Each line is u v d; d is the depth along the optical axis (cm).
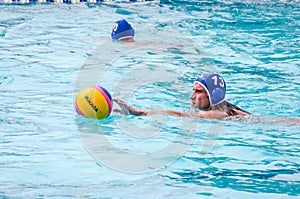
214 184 1062
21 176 1077
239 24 3062
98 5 3653
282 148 1291
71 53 2305
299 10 3588
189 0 3909
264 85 1877
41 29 2820
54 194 990
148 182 1062
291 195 1011
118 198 978
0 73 1950
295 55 2355
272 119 1508
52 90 1758
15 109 1548
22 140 1296
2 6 3534
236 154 1241
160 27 2945
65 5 3622
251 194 1013
